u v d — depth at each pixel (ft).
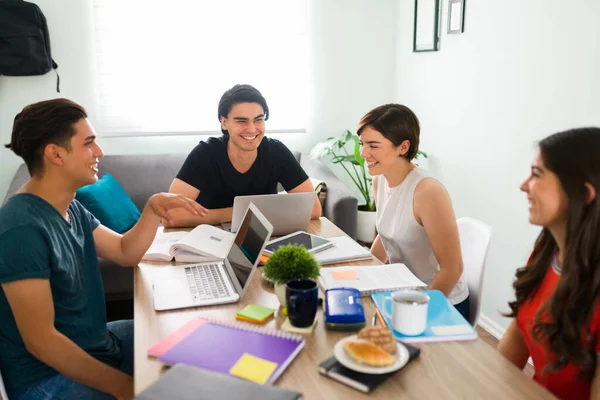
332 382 3.22
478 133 8.75
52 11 10.53
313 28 11.91
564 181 3.20
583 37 6.37
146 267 5.32
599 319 3.16
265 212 6.20
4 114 10.69
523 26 7.46
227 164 7.47
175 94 11.51
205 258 5.48
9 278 3.92
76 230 4.81
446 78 9.77
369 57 12.34
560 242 3.53
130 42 11.06
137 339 3.81
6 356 4.29
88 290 4.86
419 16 10.68
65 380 4.38
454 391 3.11
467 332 3.75
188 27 11.27
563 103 6.77
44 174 4.37
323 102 12.37
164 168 11.08
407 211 5.55
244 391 2.75
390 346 3.38
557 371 3.41
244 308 4.26
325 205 10.16
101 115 11.25
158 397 2.71
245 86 7.15
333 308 4.00
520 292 3.95
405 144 5.50
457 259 5.19
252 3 11.47
